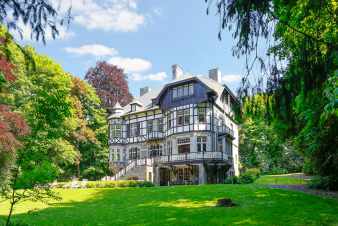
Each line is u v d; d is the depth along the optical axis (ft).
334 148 50.14
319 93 18.47
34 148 31.40
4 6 16.31
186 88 118.52
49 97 29.48
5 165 40.29
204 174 109.81
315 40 18.38
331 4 18.17
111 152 142.61
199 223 39.88
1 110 38.96
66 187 92.84
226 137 125.18
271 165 138.62
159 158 121.08
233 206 49.06
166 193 67.97
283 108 19.04
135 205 57.47
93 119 150.92
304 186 66.18
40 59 96.78
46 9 16.37
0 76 22.06
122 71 185.47
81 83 144.97
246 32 18.26
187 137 114.62
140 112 136.77
